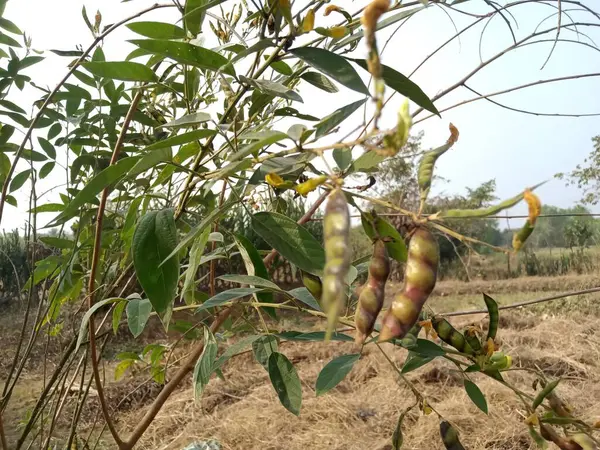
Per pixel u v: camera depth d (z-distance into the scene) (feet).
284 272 26.37
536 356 18.42
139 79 3.28
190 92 4.33
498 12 4.17
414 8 3.32
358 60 2.89
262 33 3.14
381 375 17.16
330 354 19.34
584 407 14.61
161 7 3.96
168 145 2.85
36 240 5.50
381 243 2.41
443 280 42.88
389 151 1.77
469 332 3.19
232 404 15.69
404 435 13.46
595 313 26.78
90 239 5.03
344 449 12.55
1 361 16.53
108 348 18.81
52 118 5.26
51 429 5.09
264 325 3.93
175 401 15.29
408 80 2.85
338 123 2.86
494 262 42.50
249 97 3.59
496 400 14.57
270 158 2.93
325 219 1.62
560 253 44.52
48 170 5.45
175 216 3.83
